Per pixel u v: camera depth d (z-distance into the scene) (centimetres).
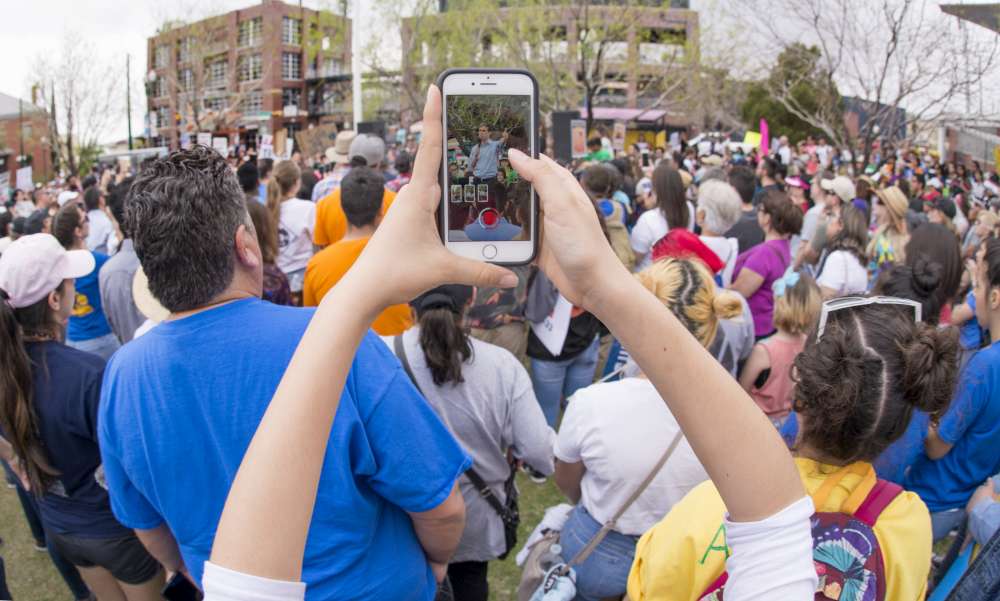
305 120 5381
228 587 64
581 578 219
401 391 154
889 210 518
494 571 368
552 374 433
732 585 76
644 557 147
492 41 2527
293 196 594
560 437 225
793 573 73
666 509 206
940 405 145
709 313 233
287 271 575
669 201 498
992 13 1338
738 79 2300
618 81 2544
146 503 175
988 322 279
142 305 290
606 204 472
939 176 1628
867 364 138
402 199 77
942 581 211
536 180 73
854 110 1723
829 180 633
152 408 147
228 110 4394
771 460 74
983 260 277
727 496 75
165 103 4862
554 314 388
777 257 441
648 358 73
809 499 76
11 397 237
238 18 5231
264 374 144
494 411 253
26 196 1538
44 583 374
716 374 73
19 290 242
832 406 137
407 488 155
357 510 149
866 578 127
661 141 3388
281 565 65
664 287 235
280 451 67
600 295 72
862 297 158
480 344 261
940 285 300
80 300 435
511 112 107
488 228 107
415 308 248
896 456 233
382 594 159
